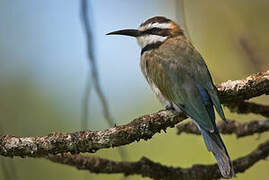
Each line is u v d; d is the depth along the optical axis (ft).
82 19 37.55
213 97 33.73
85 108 36.76
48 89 52.19
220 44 53.83
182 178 37.24
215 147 34.14
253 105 38.45
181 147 48.06
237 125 39.65
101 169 36.52
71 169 45.80
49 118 50.85
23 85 51.85
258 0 54.75
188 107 35.99
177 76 37.17
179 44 39.17
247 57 52.29
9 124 50.03
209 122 34.91
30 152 30.37
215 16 54.95
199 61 37.68
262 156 37.78
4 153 30.48
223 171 33.06
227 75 52.49
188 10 54.60
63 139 30.22
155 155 47.91
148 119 31.40
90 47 37.17
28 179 45.03
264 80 32.91
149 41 40.75
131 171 37.04
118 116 51.39
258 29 54.13
